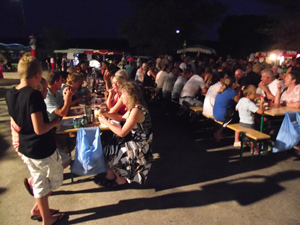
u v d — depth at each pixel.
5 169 3.82
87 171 2.99
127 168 2.92
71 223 2.66
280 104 4.68
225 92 4.46
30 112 2.06
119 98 3.80
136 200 3.07
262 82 4.86
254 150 4.17
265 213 2.82
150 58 20.03
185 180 3.55
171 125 6.15
